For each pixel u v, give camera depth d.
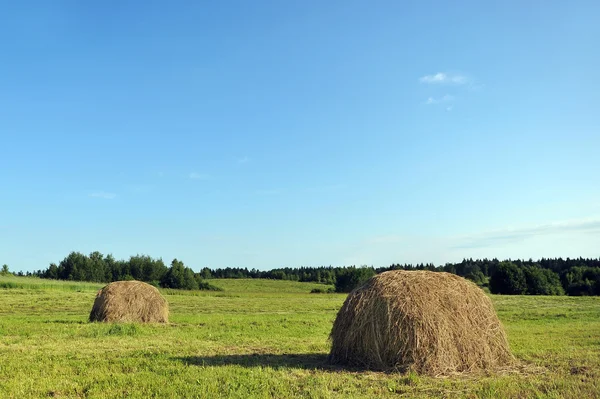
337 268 138.88
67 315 25.89
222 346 14.31
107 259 121.31
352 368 11.08
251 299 47.00
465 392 8.84
